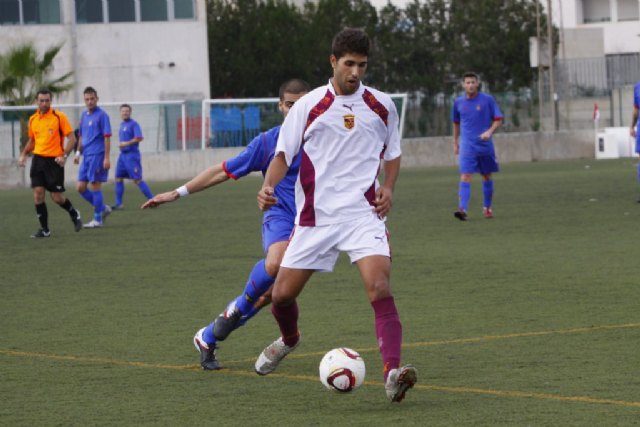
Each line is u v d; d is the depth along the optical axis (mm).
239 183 67125
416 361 15625
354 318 19359
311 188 13516
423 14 116562
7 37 96125
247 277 25188
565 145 86188
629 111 99125
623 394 13297
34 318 20219
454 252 28688
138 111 74375
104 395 13984
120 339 17938
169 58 100500
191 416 12781
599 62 108000
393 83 114375
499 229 34219
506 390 13695
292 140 13469
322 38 110438
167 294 22859
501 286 22688
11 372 15508
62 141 36188
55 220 42844
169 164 73562
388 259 13391
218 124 76062
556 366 15023
